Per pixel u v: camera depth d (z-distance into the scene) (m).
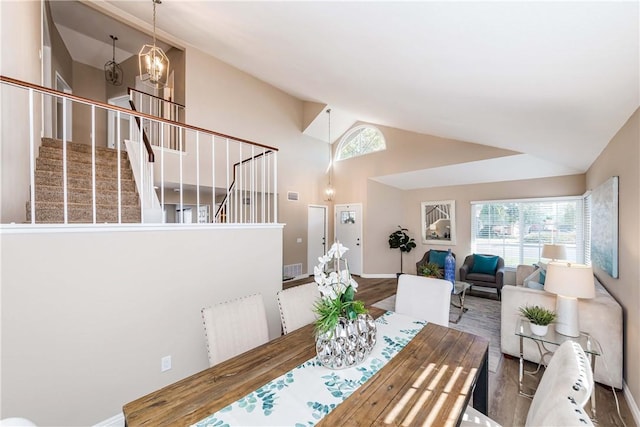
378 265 6.79
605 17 1.08
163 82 3.98
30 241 1.57
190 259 2.29
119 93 5.66
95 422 1.80
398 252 6.77
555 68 1.58
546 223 4.90
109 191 3.07
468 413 1.46
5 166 2.15
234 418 1.01
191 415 1.03
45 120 4.05
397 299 2.34
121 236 1.92
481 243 5.66
